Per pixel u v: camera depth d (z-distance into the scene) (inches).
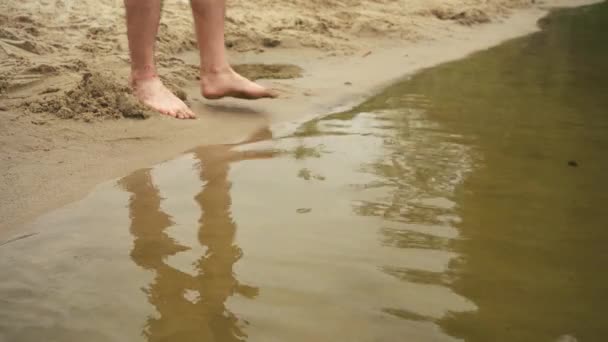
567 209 68.9
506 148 91.5
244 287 51.6
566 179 78.6
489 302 49.8
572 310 48.8
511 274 54.4
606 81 146.0
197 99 119.7
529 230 63.4
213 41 113.0
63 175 78.0
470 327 46.3
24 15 174.7
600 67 165.6
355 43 192.4
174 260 56.3
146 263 55.8
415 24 228.2
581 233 62.8
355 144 91.9
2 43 140.7
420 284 52.3
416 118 108.7
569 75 153.2
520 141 95.3
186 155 87.1
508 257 57.4
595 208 69.4
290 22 203.9
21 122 95.7
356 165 82.0
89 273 54.1
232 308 48.6
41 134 91.8
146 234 61.7
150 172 79.9
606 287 52.5
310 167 81.4
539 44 208.7
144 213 66.8
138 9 105.8
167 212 67.1
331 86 137.1
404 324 46.5
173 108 106.9
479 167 82.4
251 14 209.2
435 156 86.5
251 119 108.0
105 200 70.4
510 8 307.1
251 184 75.2
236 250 58.2
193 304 49.1
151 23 107.6
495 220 65.5
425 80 146.3
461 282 52.7
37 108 101.3
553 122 107.2
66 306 49.0
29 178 76.5
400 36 208.5
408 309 48.6
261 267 55.1
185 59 156.3
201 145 92.0
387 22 222.7
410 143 92.8
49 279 53.1
